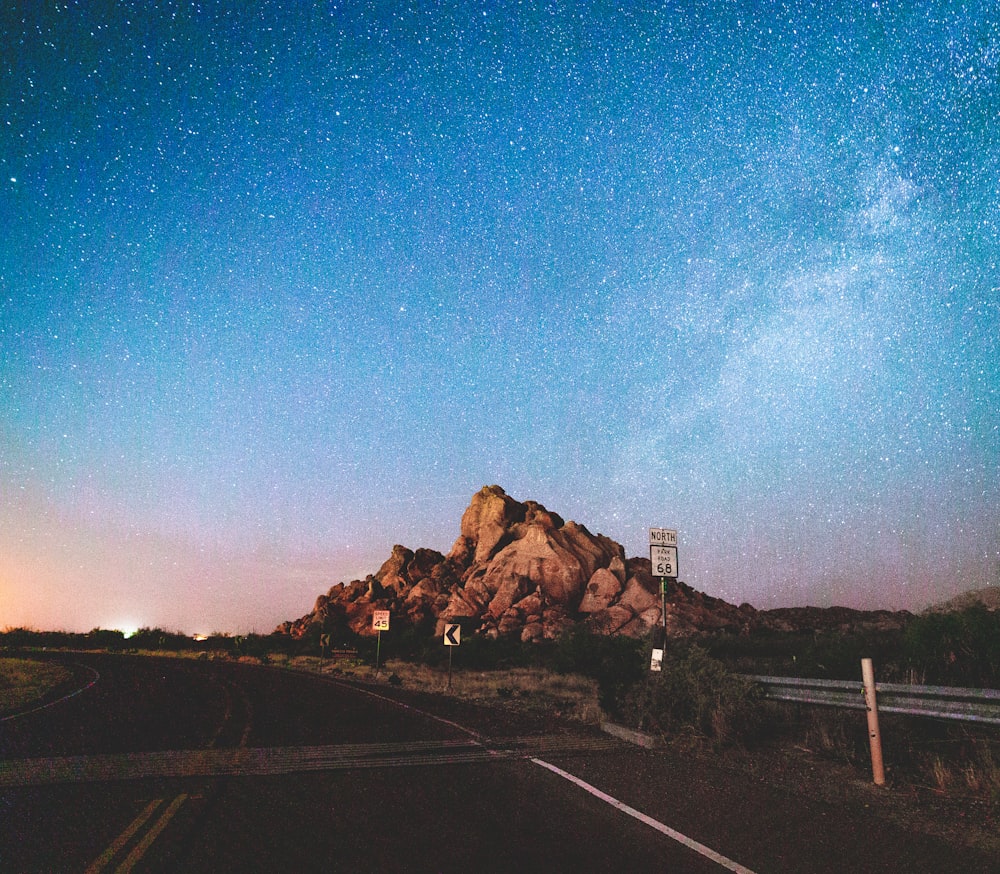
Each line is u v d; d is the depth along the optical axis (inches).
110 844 217.6
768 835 231.8
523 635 2281.0
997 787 264.4
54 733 471.2
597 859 207.0
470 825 244.1
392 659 1868.8
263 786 307.3
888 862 204.1
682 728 438.0
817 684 367.6
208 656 2090.3
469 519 3265.3
